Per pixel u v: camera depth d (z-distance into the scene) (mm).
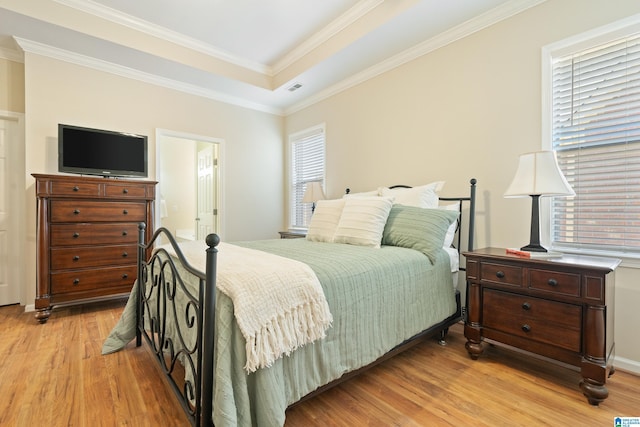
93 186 2811
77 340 2207
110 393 1548
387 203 2244
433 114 2811
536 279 1675
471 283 1966
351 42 2834
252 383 1102
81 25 2635
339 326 1404
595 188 1962
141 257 2111
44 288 2570
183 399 1313
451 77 2670
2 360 1896
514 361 1919
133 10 2734
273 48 3385
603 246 1927
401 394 1563
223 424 970
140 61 3152
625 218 1850
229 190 4211
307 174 4430
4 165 3059
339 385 1645
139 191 3064
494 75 2393
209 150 4512
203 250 1833
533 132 2184
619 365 1815
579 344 1521
